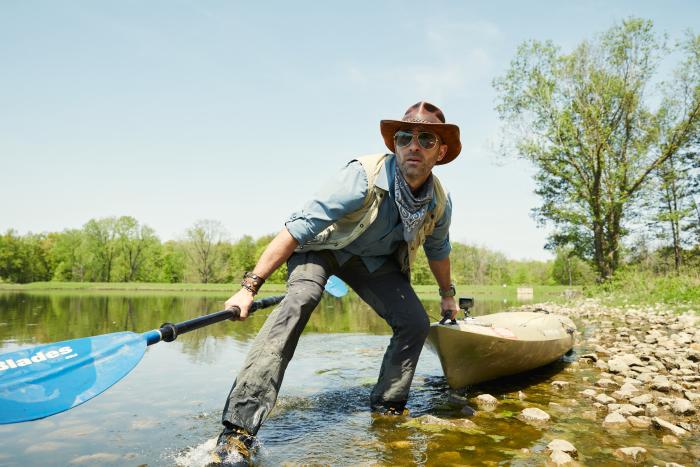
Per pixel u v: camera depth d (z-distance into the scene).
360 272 2.85
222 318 2.23
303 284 2.50
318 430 2.37
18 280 77.69
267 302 2.66
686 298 11.66
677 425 2.44
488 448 2.10
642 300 13.23
